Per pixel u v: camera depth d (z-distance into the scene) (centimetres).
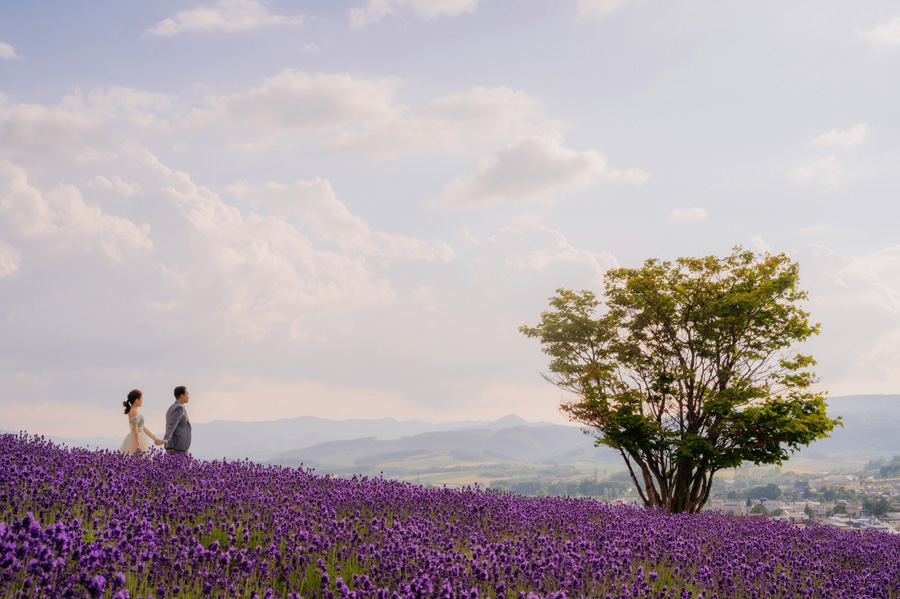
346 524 1065
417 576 817
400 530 1038
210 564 747
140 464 1287
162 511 949
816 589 1229
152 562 729
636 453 2697
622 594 931
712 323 2566
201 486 1123
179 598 700
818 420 2330
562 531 1384
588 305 2850
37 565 583
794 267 2528
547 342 2856
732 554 1334
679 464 2614
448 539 1076
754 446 2419
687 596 1023
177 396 1509
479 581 862
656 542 1306
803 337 2528
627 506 2012
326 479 1490
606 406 2623
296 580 822
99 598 589
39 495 896
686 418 2639
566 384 2823
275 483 1361
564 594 778
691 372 2544
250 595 720
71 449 1402
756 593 1127
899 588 1338
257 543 946
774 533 1775
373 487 1454
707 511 2411
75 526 713
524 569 928
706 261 2675
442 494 1521
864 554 1614
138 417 1479
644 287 2622
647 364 2759
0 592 553
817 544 1650
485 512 1409
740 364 2661
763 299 2470
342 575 880
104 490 978
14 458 1083
